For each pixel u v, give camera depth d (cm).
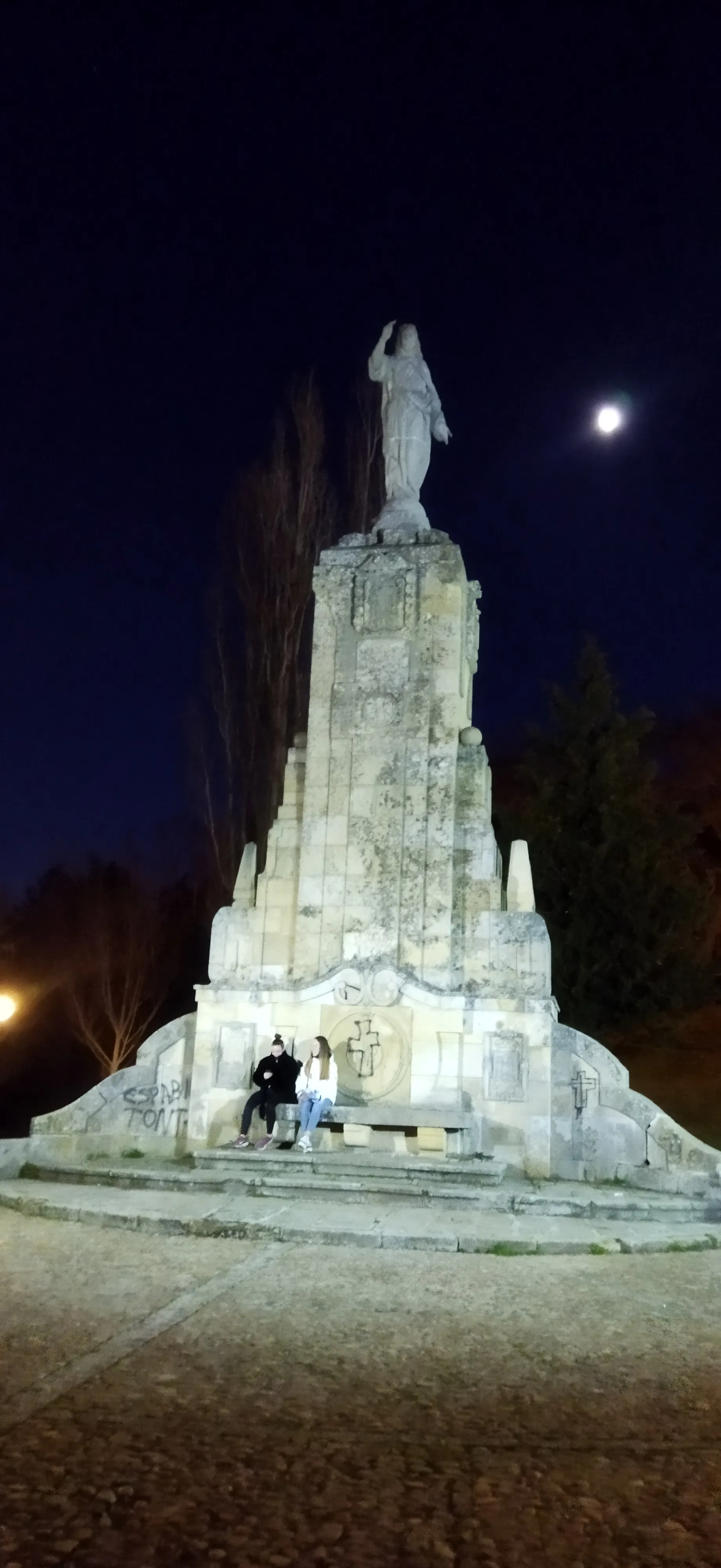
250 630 2933
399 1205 1552
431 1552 552
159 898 4116
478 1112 1888
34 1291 1029
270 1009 1977
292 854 2091
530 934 1978
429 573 2133
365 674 2116
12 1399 738
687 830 3109
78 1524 565
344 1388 782
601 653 3198
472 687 2327
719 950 3572
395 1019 1933
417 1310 1009
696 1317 1034
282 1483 622
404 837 2031
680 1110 2695
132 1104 1994
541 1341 926
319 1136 1878
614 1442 703
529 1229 1398
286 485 2958
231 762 2903
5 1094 3938
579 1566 543
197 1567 529
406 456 2277
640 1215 1552
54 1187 1625
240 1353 854
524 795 3909
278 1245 1297
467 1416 737
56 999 4125
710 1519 599
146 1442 672
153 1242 1291
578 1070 1892
